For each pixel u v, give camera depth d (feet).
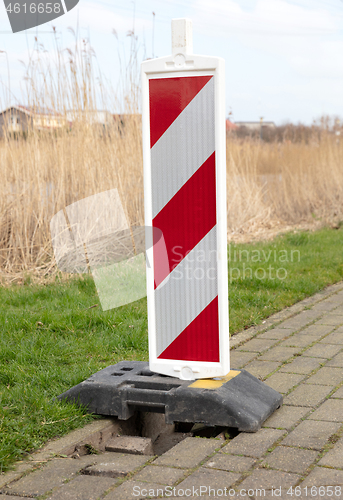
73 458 8.57
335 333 14.78
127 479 7.71
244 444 8.55
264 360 12.76
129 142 25.13
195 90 9.34
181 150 9.53
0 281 20.70
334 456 8.04
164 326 9.98
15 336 14.24
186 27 9.29
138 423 10.30
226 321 9.65
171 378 9.98
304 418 9.50
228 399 9.14
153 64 9.48
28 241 22.03
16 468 8.08
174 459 8.21
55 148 23.44
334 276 21.93
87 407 9.86
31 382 11.31
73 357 13.11
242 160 36.73
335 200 40.24
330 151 41.32
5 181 22.66
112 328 15.01
